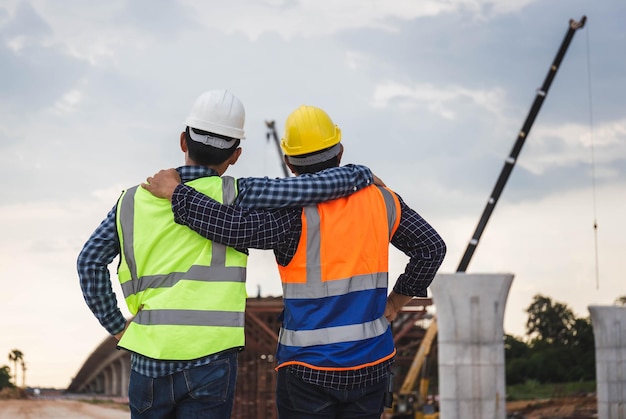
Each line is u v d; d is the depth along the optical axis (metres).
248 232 4.78
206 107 5.00
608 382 27.30
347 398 5.03
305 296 4.99
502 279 20.70
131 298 4.86
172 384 4.75
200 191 4.89
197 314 4.76
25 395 65.50
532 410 58.50
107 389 108.12
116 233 4.85
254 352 38.28
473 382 20.55
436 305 20.91
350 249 5.01
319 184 4.94
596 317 27.52
